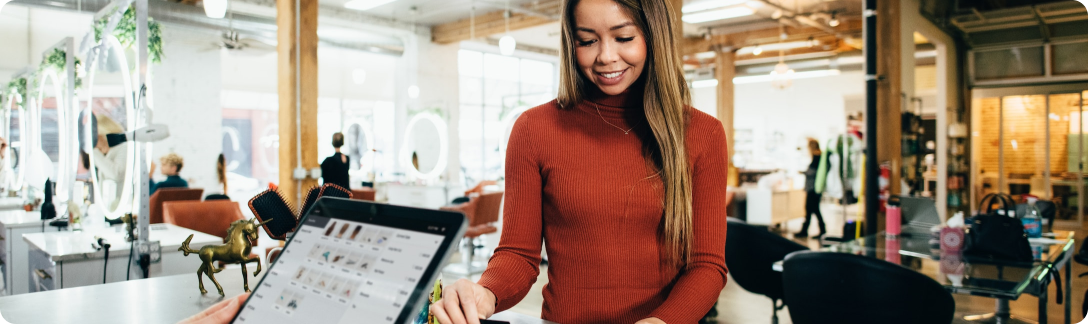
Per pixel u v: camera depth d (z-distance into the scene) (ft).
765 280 11.39
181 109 28.53
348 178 19.63
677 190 3.41
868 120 17.79
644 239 3.54
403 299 2.00
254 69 37.32
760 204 29.37
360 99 38.14
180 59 28.43
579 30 3.44
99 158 12.68
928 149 26.86
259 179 37.81
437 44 35.58
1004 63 29.91
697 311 3.20
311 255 2.46
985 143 32.22
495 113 41.68
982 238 9.17
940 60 27.32
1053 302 14.84
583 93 3.68
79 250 9.52
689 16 31.71
